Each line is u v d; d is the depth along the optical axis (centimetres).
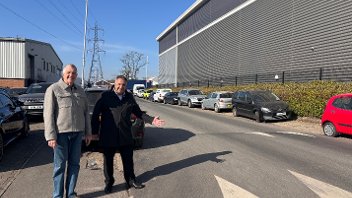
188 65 5234
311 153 987
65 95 559
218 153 975
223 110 2717
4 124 923
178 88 5375
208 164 840
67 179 588
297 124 1767
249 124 1783
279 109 1867
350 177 730
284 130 1537
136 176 736
